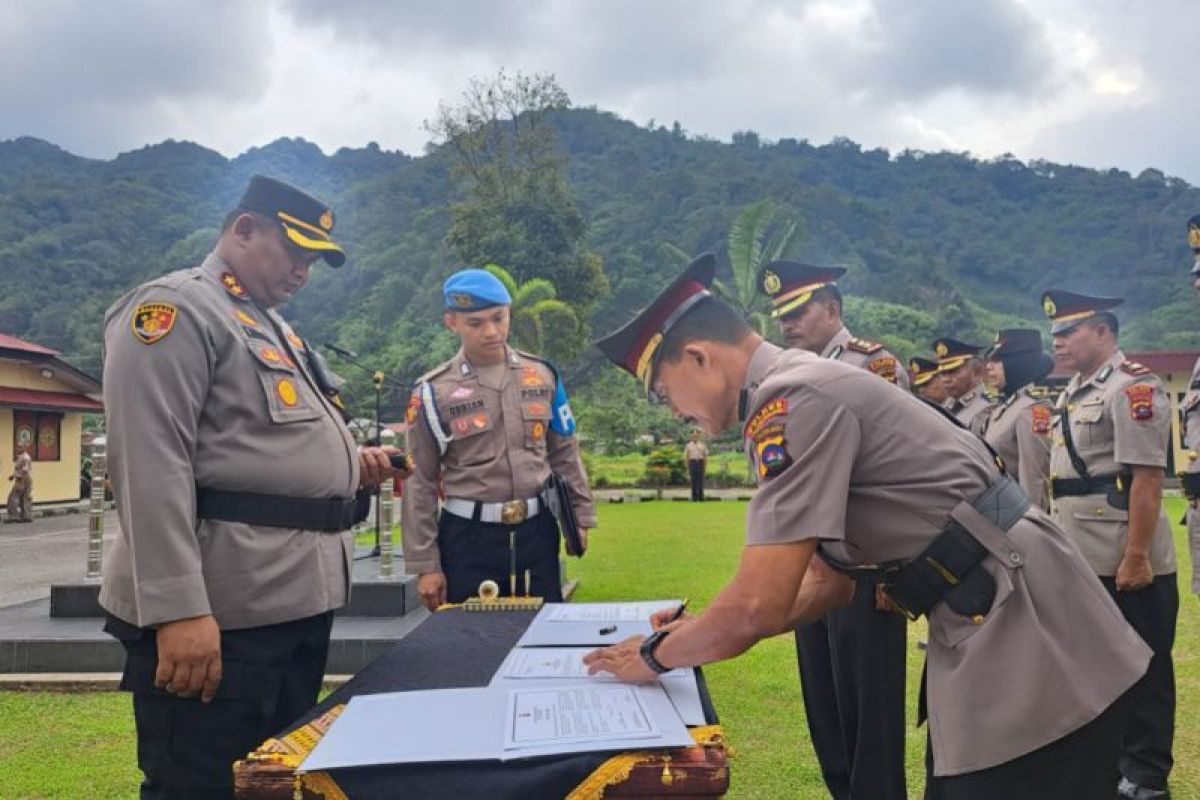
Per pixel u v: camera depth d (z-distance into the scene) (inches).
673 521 521.0
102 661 176.1
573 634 80.8
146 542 71.9
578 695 60.9
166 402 74.6
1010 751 62.4
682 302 72.1
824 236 2352.4
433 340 1578.5
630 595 258.2
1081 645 64.3
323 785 49.7
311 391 89.3
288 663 84.2
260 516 80.7
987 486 66.3
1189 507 156.2
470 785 48.9
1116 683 64.2
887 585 68.7
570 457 147.7
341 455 89.0
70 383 741.3
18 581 343.0
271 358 84.1
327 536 86.9
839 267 136.5
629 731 52.9
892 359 125.8
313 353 95.4
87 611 199.9
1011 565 64.0
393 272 1942.7
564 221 1107.3
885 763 106.7
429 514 137.1
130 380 74.1
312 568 83.6
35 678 170.4
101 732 144.0
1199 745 137.2
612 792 49.5
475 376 139.9
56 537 528.7
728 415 72.6
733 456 1080.8
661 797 49.5
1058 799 62.5
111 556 79.1
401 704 59.2
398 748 51.1
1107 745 64.0
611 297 1708.9
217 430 79.9
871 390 66.2
